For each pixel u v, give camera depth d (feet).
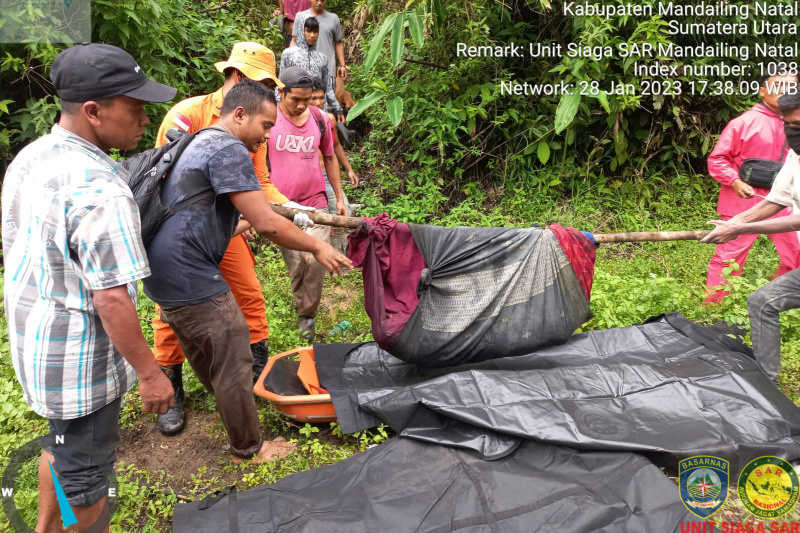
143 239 8.72
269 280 17.44
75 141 6.49
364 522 8.40
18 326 6.68
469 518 8.38
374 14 24.49
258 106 9.12
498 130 23.24
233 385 9.46
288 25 26.43
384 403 10.32
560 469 9.26
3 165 18.79
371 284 11.45
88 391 6.79
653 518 8.18
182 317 9.08
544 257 11.56
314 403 10.93
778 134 14.33
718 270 15.51
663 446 9.25
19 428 10.83
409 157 22.84
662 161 22.90
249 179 8.81
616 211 21.81
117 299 6.40
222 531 8.30
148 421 11.56
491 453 9.50
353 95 25.80
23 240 6.51
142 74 6.70
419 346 11.42
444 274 11.54
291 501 8.82
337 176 15.35
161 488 9.84
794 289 11.32
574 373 10.81
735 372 10.87
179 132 9.53
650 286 15.05
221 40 24.50
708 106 22.35
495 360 12.48
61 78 6.36
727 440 9.43
